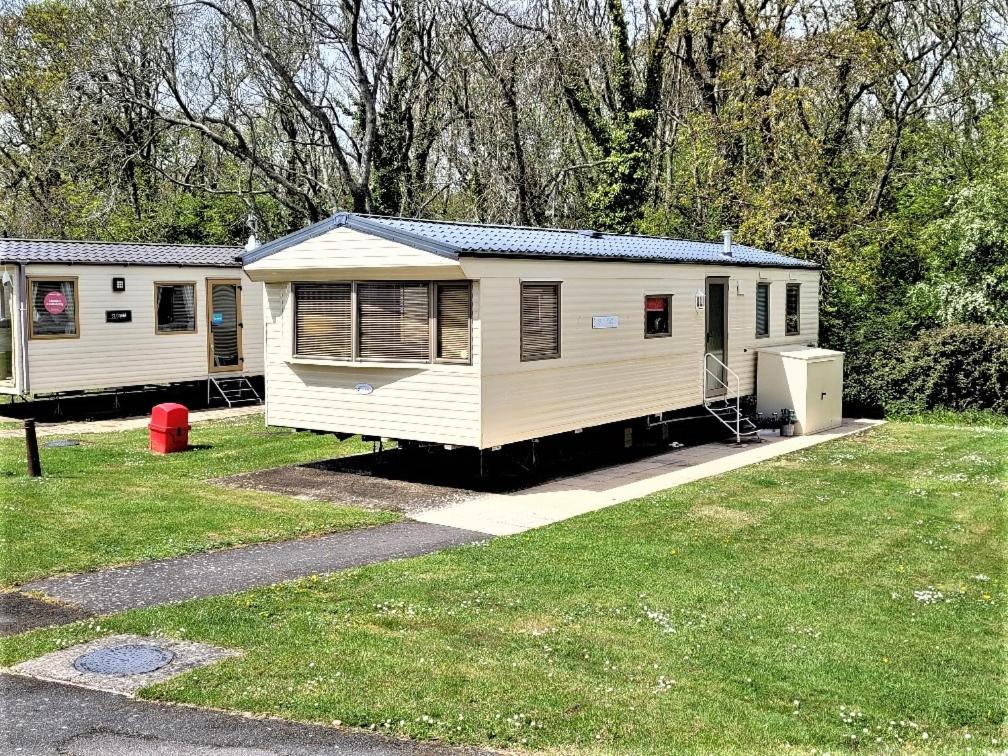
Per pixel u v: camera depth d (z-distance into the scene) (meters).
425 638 7.15
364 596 8.10
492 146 27.78
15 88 30.86
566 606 7.94
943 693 6.40
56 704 5.98
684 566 9.19
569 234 15.57
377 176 27.53
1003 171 22.20
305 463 14.13
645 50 27.33
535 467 13.91
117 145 27.08
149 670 6.49
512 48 26.42
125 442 15.62
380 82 27.14
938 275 22.95
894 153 26.73
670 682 6.46
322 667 6.56
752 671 6.68
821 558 9.55
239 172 30.22
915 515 11.34
